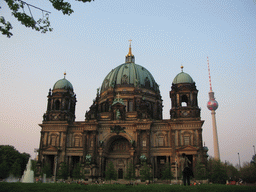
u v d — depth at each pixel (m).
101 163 110.81
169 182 103.31
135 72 139.00
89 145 113.88
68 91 125.94
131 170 104.25
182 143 106.19
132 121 114.44
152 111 132.38
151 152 109.12
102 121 117.31
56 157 110.94
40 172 111.19
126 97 130.88
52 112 121.06
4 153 145.62
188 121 107.25
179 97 113.31
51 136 117.56
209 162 127.81
